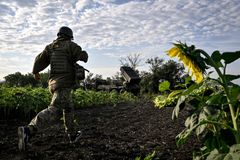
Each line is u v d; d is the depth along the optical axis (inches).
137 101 596.7
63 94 174.7
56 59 176.1
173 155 149.1
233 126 86.6
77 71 178.7
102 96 517.0
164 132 211.6
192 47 79.1
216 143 86.4
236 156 67.8
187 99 92.0
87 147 169.8
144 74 1093.1
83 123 271.1
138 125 253.3
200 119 81.9
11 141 186.7
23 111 297.6
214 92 93.7
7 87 351.9
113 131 227.1
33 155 154.1
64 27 182.9
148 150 161.5
